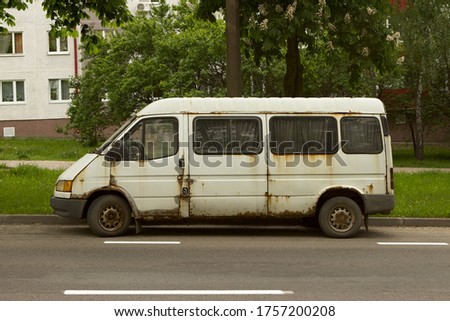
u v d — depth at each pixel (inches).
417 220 553.9
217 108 491.2
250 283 328.2
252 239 479.5
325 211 490.6
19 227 527.8
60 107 1775.3
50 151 1358.3
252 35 644.1
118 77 1318.9
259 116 492.7
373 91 1354.6
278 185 489.7
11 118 1766.7
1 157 1202.0
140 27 1333.7
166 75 1266.0
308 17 629.9
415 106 1375.5
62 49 1774.1
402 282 333.1
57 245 442.6
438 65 1336.1
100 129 1454.2
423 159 1358.3
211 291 310.0
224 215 488.4
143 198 483.8
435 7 1312.7
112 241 462.0
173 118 488.1
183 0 1360.7
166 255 407.5
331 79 1263.5
